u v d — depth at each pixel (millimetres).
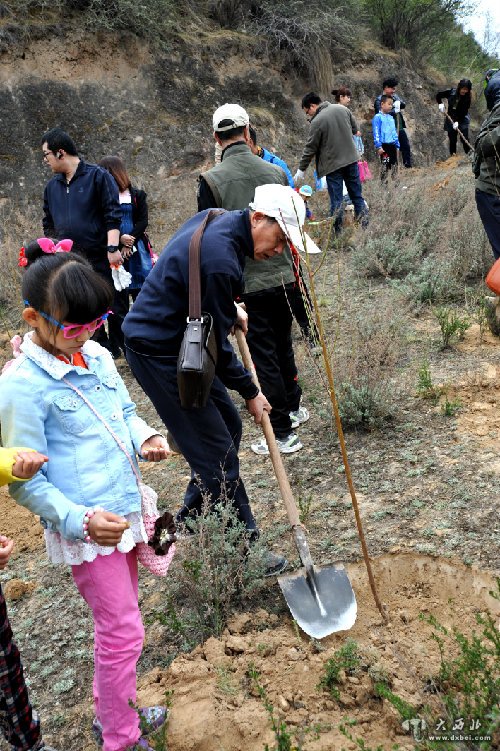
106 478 2207
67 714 2691
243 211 2875
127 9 13086
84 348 2330
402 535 3266
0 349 7070
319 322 2668
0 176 11586
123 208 6074
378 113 12750
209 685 2518
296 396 4508
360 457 4059
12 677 2213
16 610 3352
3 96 11945
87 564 2209
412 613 2885
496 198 5438
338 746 2219
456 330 5426
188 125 13539
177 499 4051
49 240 2289
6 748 2518
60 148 5586
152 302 2926
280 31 15367
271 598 3057
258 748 2264
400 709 2135
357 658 2521
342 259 7996
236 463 3131
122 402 2428
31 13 12594
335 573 2953
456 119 15289
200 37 14633
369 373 4562
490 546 3072
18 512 4273
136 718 2295
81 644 3043
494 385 4523
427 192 9742
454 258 6734
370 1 19391
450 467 3752
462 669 2244
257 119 14500
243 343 3391
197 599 2875
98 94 12797
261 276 3953
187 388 2725
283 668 2564
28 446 2082
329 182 8625
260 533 3490
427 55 20609
